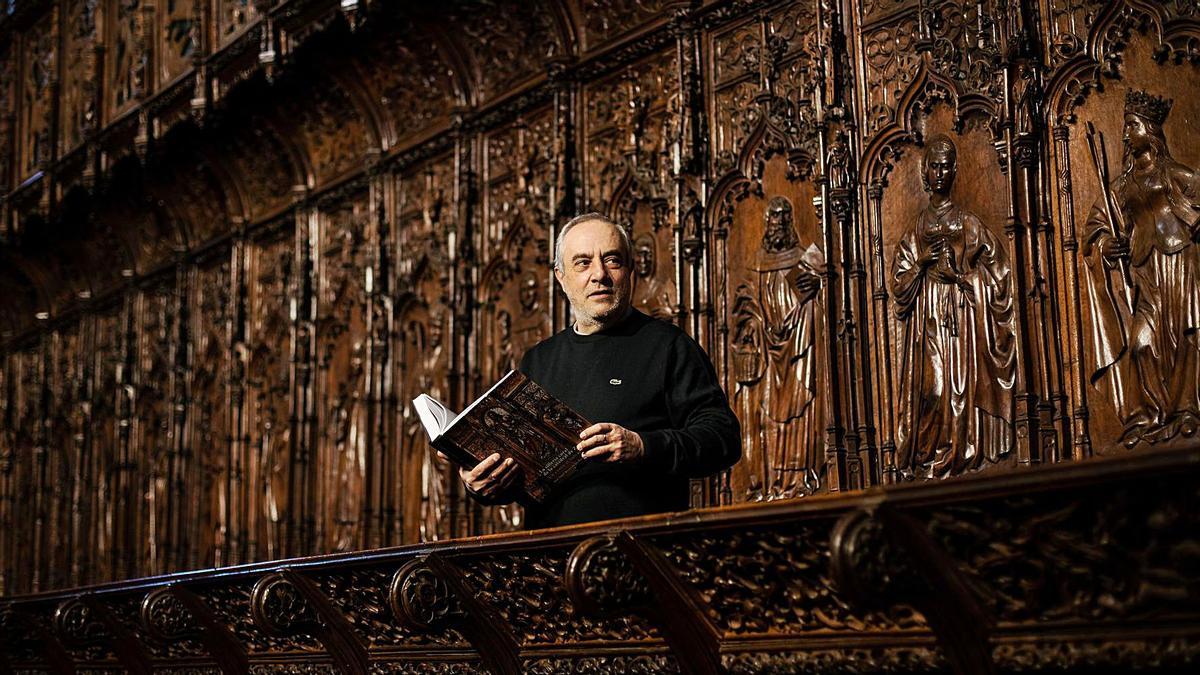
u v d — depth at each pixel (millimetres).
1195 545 2361
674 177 6020
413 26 7387
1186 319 4148
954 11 5020
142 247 10555
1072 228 4520
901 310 5039
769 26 5797
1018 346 4594
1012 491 2518
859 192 5246
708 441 3645
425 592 3904
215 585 5074
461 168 7375
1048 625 2680
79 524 10727
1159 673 2521
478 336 7156
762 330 5625
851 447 5090
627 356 3918
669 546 3322
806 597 3137
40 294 12008
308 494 8180
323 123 8484
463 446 3717
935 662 2908
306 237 8570
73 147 9969
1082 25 4590
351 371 8047
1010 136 4711
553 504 3807
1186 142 4234
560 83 6742
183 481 9500
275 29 7527
